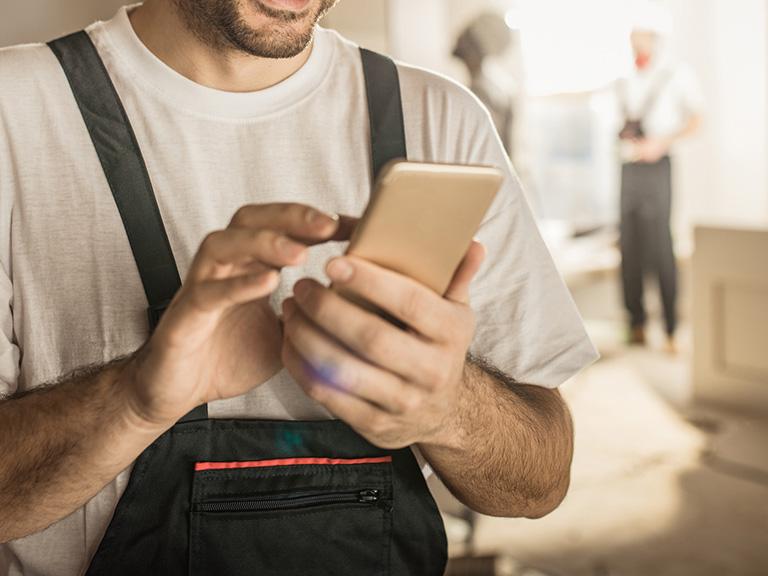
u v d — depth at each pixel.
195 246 0.82
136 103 0.82
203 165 0.83
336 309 0.52
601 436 3.58
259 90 0.84
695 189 6.62
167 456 0.75
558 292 0.92
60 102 0.81
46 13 2.98
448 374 0.54
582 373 4.40
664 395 4.06
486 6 4.97
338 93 0.87
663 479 3.16
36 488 0.67
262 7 0.71
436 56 4.75
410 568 0.81
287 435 0.78
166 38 0.82
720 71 6.48
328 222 0.51
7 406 0.69
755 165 6.46
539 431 0.80
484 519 2.89
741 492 3.04
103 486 0.69
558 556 2.63
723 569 2.55
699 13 6.45
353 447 0.79
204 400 0.64
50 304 0.80
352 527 0.78
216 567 0.75
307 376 0.55
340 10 4.38
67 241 0.80
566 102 6.11
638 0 6.02
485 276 0.90
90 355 0.80
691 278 3.96
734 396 3.86
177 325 0.54
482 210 0.51
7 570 0.83
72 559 0.80
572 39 5.93
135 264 0.81
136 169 0.80
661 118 4.54
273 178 0.84
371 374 0.53
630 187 4.66
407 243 0.52
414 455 0.82
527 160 5.85
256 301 0.63
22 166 0.80
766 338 3.74
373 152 0.85
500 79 4.28
